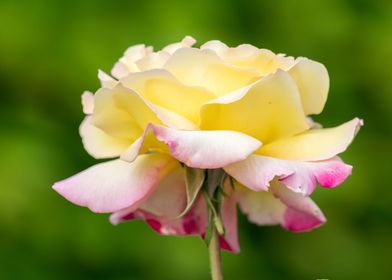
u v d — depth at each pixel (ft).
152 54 1.79
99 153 1.83
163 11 3.21
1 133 3.17
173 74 1.75
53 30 3.22
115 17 3.22
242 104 1.73
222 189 1.77
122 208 1.75
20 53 3.22
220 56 1.77
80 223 3.14
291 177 1.69
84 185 1.77
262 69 1.77
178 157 1.68
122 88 1.73
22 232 3.10
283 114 1.75
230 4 3.27
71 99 3.22
